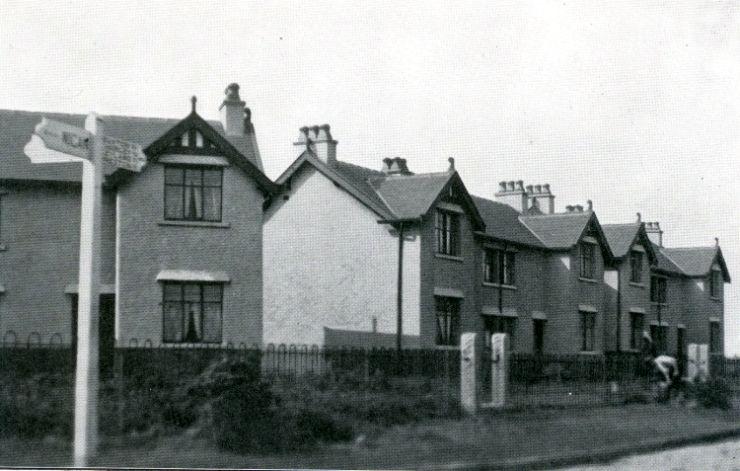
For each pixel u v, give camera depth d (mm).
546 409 20016
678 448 17125
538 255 40156
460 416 17922
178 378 19422
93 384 11336
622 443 16281
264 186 26688
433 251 32125
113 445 14172
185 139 25969
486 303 35688
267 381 17875
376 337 31625
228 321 26000
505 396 19406
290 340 33062
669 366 24188
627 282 45438
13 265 24797
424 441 15281
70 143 11102
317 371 22125
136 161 12164
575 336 40094
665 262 52719
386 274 31703
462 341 18375
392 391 19547
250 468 12953
